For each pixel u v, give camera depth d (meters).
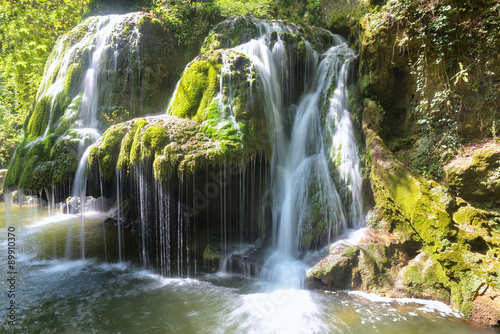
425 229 5.00
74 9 14.76
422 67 6.04
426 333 4.03
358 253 5.27
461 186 5.36
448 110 5.98
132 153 5.71
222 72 6.17
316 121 7.21
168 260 5.95
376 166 5.90
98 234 8.40
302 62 7.78
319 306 4.69
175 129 5.73
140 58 7.81
